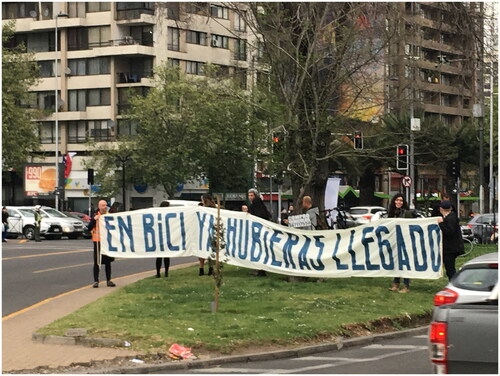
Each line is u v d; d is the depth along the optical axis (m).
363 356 12.50
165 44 73.75
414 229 18.23
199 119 62.62
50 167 72.62
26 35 79.25
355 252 18.62
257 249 19.28
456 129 68.75
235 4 22.20
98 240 19.72
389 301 16.66
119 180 66.44
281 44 21.42
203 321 13.88
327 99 21.28
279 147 22.53
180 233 19.81
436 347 7.38
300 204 21.09
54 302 17.19
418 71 23.84
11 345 12.70
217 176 65.06
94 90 76.56
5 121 61.16
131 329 13.15
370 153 23.56
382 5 21.03
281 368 11.56
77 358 11.71
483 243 39.03
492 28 20.86
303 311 15.10
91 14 76.12
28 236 48.88
